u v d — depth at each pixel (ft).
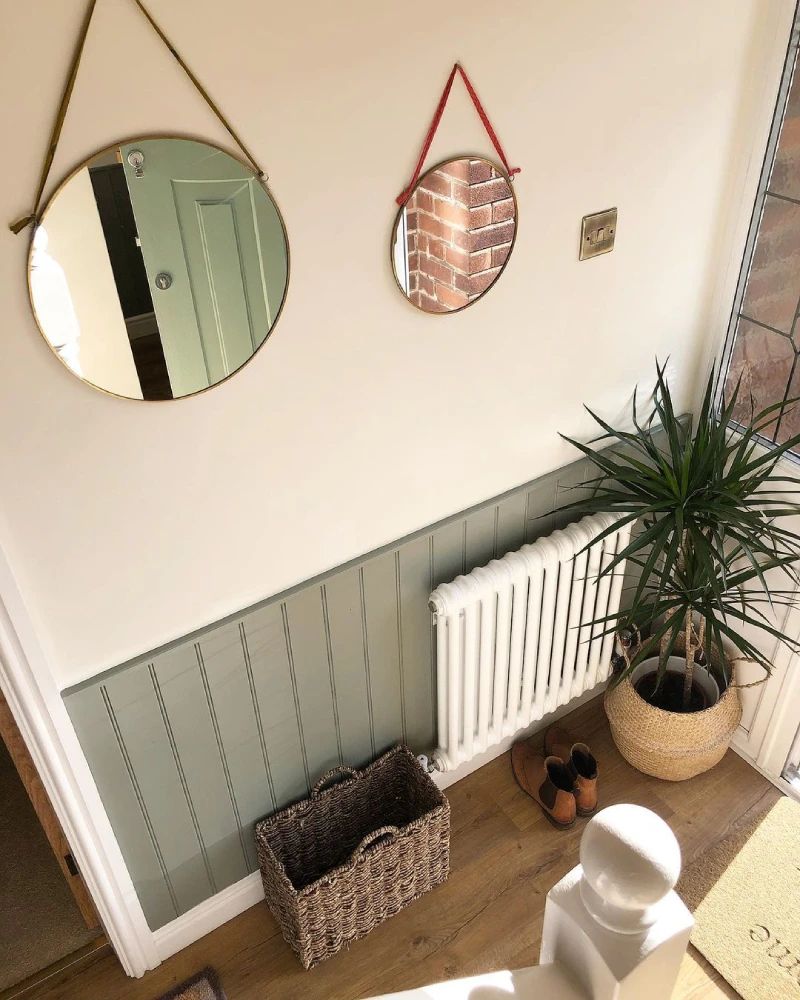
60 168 4.18
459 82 5.19
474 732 7.95
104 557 5.35
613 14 5.60
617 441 7.74
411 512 6.70
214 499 5.59
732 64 6.38
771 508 7.70
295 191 4.91
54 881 7.85
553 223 6.17
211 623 6.07
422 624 7.32
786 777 8.44
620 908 2.07
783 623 7.80
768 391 7.54
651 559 6.71
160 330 4.78
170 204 4.51
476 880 7.71
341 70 4.74
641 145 6.30
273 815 7.29
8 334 4.41
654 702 8.33
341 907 6.88
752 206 6.99
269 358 5.31
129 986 7.11
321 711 7.09
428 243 5.54
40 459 4.82
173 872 6.96
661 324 7.39
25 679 5.38
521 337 6.50
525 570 6.98
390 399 6.04
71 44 3.98
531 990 2.28
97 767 6.03
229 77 4.43
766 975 6.98
